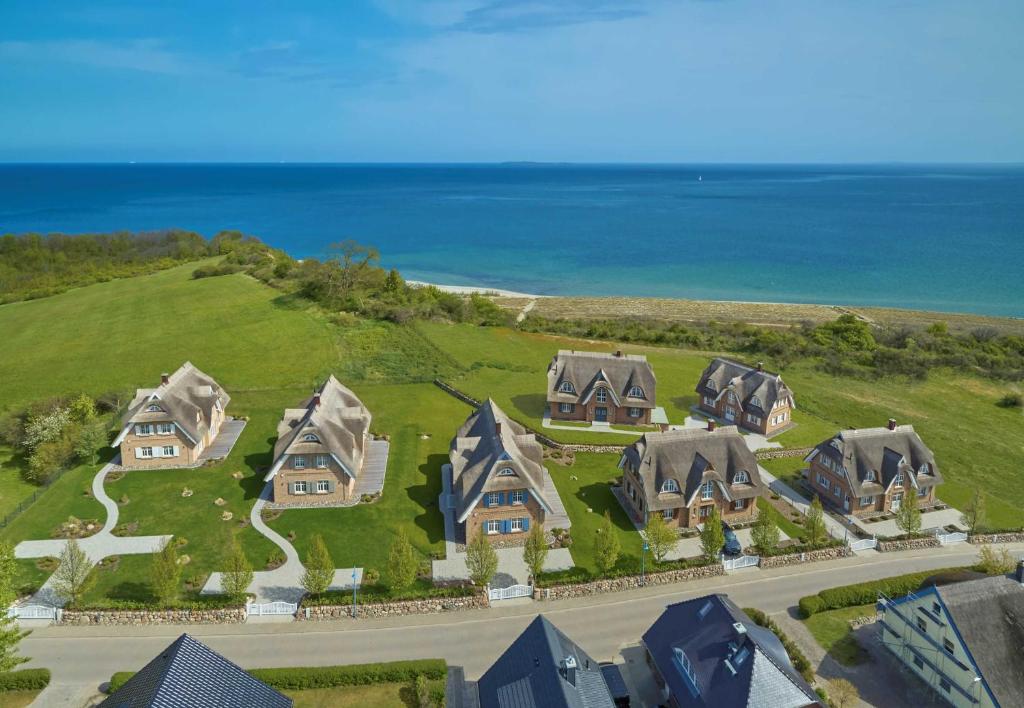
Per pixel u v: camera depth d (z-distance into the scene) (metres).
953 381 105.12
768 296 172.38
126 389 86.12
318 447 60.88
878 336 125.94
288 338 109.38
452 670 42.19
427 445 74.81
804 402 93.56
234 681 33.22
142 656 42.66
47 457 63.84
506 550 56.38
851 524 62.66
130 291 135.88
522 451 61.94
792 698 35.03
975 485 73.19
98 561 52.41
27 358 98.19
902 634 44.12
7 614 42.03
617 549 51.12
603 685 36.84
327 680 40.56
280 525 58.41
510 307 155.00
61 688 39.78
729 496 60.09
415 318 122.25
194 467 67.75
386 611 47.69
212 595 48.91
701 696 36.81
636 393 81.12
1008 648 38.94
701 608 42.16
